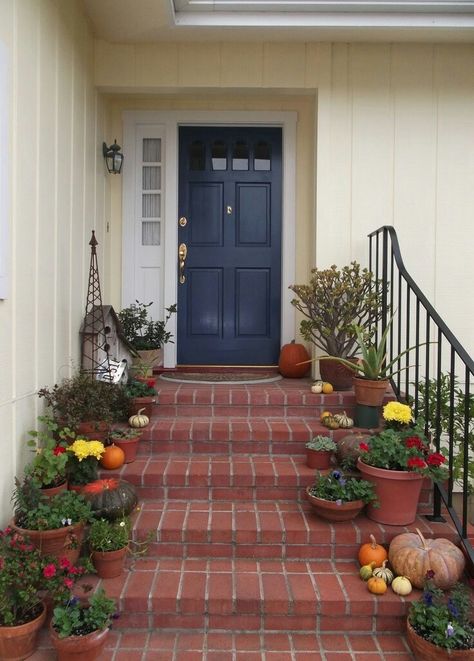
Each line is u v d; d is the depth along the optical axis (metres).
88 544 2.47
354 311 3.65
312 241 4.28
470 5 3.56
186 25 3.65
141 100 4.34
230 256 4.51
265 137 4.48
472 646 2.03
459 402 3.38
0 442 2.30
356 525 2.65
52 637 2.01
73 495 2.38
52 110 2.93
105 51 3.90
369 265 3.87
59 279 3.06
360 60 4.00
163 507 2.82
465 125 4.04
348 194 4.05
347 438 3.01
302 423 3.36
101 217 4.06
